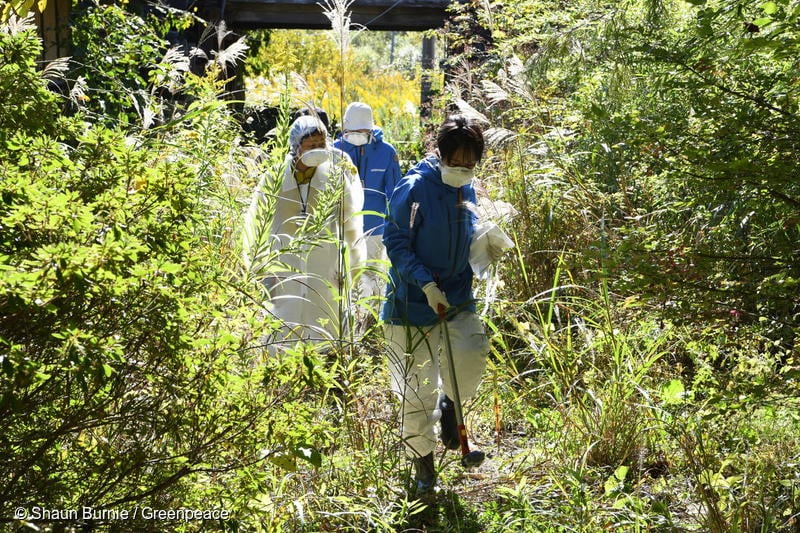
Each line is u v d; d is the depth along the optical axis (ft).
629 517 15.53
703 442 17.39
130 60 34.58
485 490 17.89
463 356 17.62
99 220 10.61
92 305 10.15
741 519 14.98
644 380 20.21
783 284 13.01
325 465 16.31
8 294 8.95
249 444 11.55
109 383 11.10
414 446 17.48
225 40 62.39
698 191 14.69
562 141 27.58
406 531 16.21
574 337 22.98
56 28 36.76
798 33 11.98
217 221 19.57
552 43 20.06
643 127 14.03
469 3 45.29
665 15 16.69
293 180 23.77
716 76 13.96
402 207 17.28
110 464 10.98
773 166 12.78
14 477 10.25
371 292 23.73
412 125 52.80
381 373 19.57
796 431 17.34
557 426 19.69
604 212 22.68
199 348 11.50
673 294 13.61
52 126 11.91
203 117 20.06
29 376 9.06
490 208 21.44
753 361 16.70
